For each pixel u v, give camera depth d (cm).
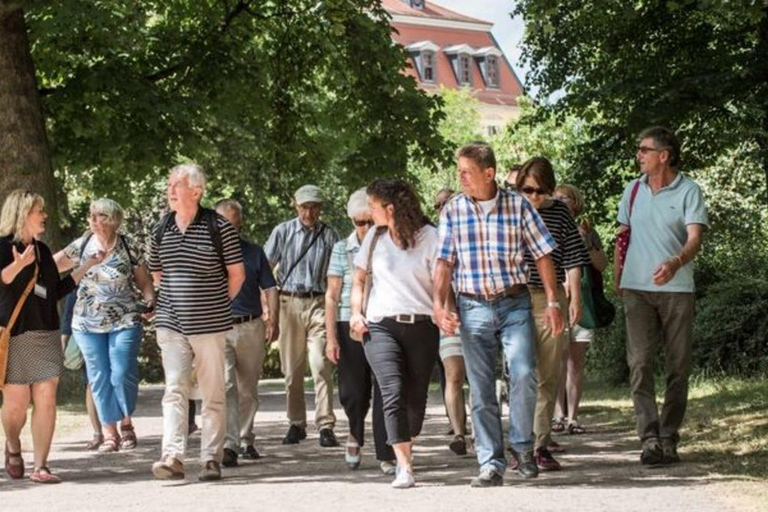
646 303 1427
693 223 1409
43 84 3425
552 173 1472
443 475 1398
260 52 3569
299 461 1587
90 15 2711
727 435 1605
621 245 1447
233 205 1670
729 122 2759
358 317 1322
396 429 1291
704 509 1090
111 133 3319
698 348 2655
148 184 4728
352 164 3406
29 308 1431
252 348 1611
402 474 1293
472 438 1739
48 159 2852
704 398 2162
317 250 1816
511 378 1302
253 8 3531
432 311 1313
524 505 1134
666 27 2816
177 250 1388
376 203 1321
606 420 2036
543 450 1411
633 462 1456
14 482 1441
